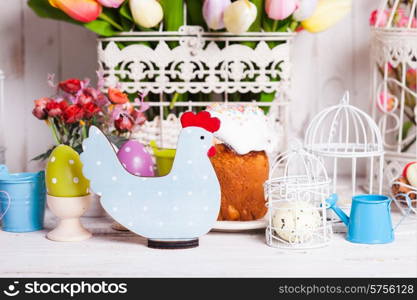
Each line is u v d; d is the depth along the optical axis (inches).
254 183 49.9
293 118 67.6
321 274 41.6
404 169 55.7
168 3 54.8
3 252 46.3
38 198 51.7
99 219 55.2
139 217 46.4
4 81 65.3
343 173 68.9
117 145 51.7
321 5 56.7
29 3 56.6
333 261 44.1
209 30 55.8
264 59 55.7
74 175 48.1
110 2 53.0
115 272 42.2
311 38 66.6
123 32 55.6
